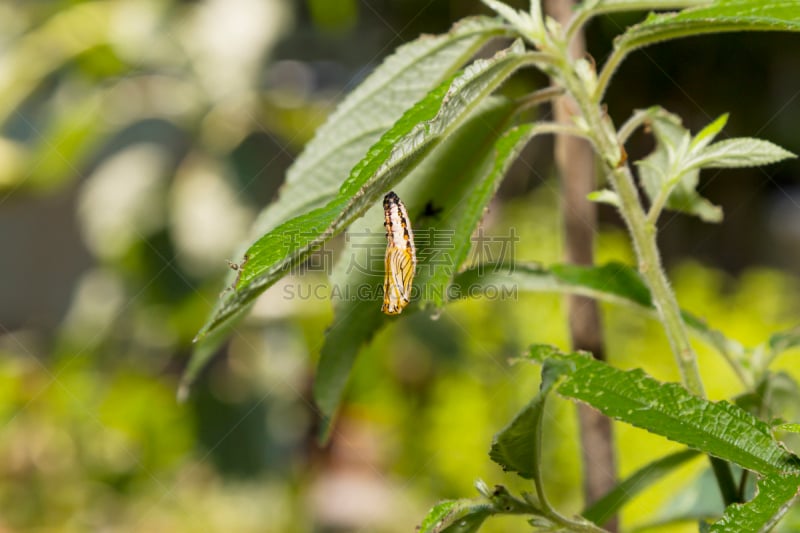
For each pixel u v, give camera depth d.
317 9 0.87
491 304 0.88
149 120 0.85
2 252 1.38
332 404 0.43
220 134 0.85
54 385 0.97
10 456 0.99
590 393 0.38
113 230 0.83
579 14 0.41
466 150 0.41
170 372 0.99
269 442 0.89
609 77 0.41
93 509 0.99
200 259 0.81
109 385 0.96
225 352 0.92
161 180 0.83
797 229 1.50
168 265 0.83
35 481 1.00
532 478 0.38
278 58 0.91
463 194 0.41
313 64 1.03
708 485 0.45
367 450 0.92
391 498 0.89
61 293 1.35
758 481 0.37
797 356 0.68
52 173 0.86
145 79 0.86
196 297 0.85
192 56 0.85
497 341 0.87
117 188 0.83
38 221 1.33
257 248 0.36
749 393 0.44
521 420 0.37
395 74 0.41
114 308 0.90
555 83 0.43
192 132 0.84
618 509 0.42
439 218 0.41
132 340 0.95
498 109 0.41
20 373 1.01
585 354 0.38
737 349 0.44
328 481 0.90
